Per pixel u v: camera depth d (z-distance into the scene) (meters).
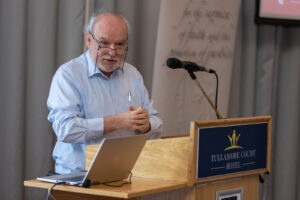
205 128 1.67
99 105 2.23
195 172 1.66
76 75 2.20
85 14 3.20
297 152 4.24
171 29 3.14
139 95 2.41
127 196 1.42
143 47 3.54
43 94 3.08
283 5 3.91
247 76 4.02
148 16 3.54
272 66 4.11
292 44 4.20
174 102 3.18
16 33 2.95
